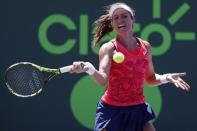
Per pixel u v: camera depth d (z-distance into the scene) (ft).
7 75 46.93
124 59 46.37
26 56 71.56
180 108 73.87
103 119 47.70
